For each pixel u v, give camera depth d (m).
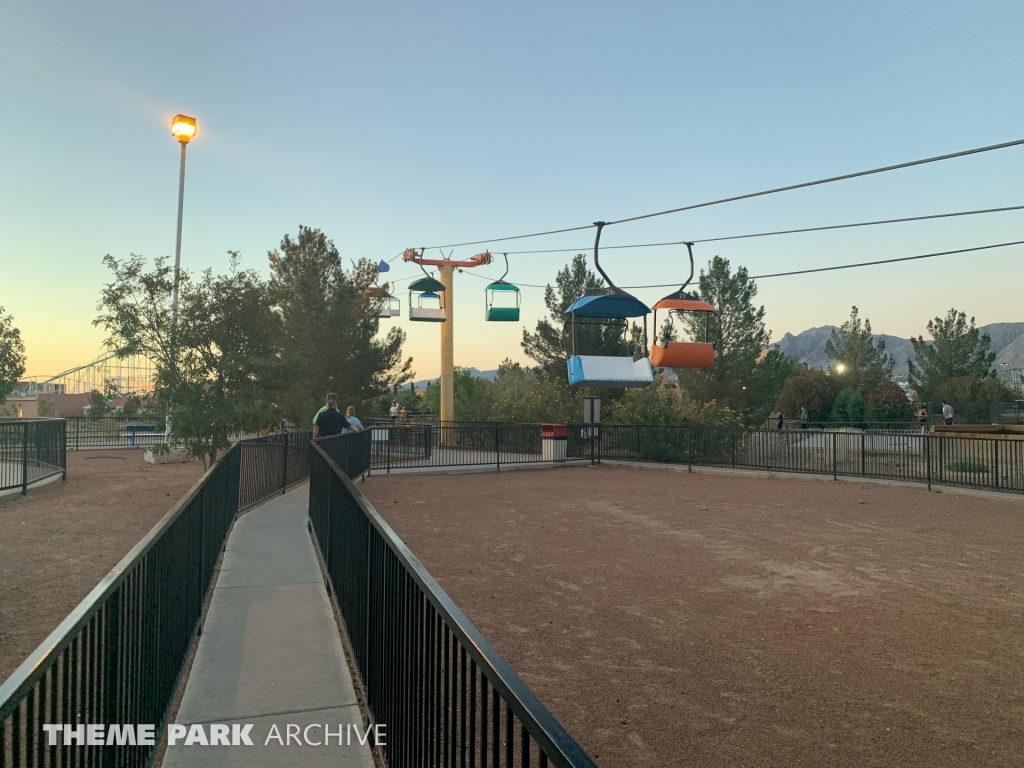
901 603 7.88
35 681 2.08
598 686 5.52
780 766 4.35
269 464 14.10
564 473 22.23
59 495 14.96
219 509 8.68
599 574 9.10
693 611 7.53
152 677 3.99
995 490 16.42
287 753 4.14
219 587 7.58
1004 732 4.82
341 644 5.94
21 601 7.25
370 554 4.66
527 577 8.93
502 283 27.58
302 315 29.56
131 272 15.76
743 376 39.47
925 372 57.84
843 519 13.47
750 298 40.66
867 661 6.12
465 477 20.97
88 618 2.62
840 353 63.47
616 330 34.19
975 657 6.23
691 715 5.03
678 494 17.08
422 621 3.17
